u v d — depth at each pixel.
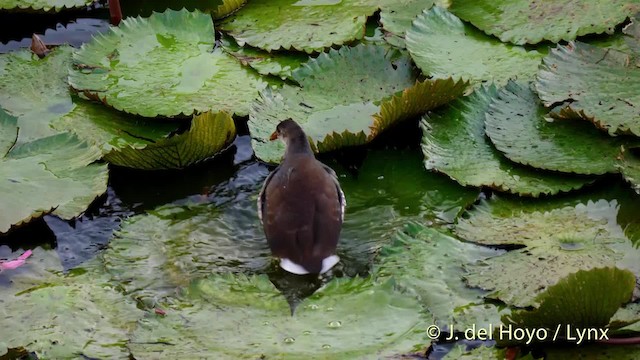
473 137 10.20
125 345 7.95
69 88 11.25
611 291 7.43
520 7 11.92
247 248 9.23
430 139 10.15
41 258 9.17
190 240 9.31
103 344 7.96
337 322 7.96
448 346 8.01
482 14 11.88
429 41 11.52
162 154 10.13
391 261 8.80
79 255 9.26
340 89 11.05
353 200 9.82
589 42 11.45
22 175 9.85
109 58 11.52
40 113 10.86
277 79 11.29
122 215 9.82
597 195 9.45
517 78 10.96
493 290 8.35
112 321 8.23
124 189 10.17
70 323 8.19
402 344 7.70
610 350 7.75
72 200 9.59
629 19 11.62
